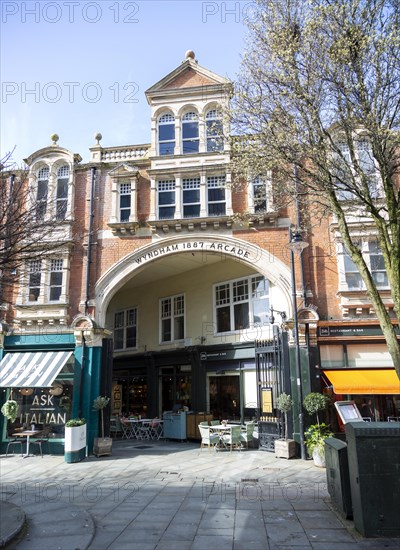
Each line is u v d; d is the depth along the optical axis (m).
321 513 7.41
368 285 8.83
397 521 6.06
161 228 16.44
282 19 10.09
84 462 13.24
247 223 15.86
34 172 17.62
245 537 6.38
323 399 13.26
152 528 6.88
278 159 10.27
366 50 8.96
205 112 17.44
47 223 8.77
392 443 6.21
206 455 13.97
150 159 17.17
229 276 18.61
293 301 14.15
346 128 9.33
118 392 22.34
